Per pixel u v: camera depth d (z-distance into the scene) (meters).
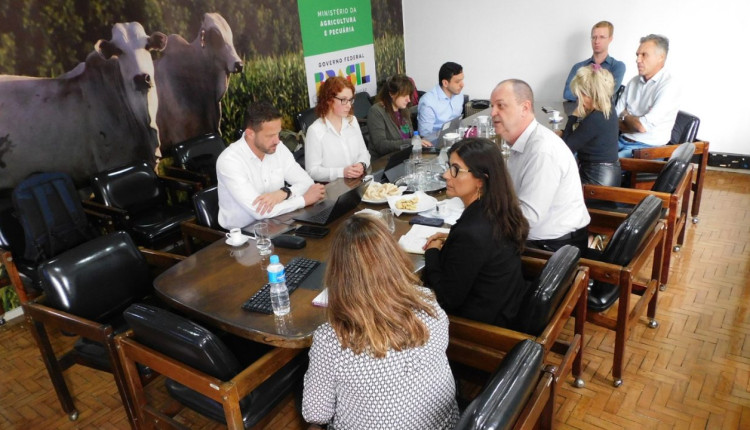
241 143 2.63
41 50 3.17
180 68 3.96
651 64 3.95
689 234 3.62
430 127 4.17
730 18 4.42
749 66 4.47
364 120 4.88
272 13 4.61
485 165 1.67
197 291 1.87
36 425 2.32
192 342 1.49
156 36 3.76
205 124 4.24
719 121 4.75
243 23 4.38
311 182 2.93
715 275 3.10
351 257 1.15
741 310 2.75
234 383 1.50
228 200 2.63
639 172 3.44
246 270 2.00
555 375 1.41
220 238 2.54
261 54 4.58
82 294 2.10
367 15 5.58
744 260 3.24
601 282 2.24
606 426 2.09
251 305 1.73
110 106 3.57
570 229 2.34
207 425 2.24
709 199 4.20
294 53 4.89
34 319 2.10
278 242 2.17
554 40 5.30
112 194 3.23
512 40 5.54
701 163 3.65
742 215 3.87
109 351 1.88
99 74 3.47
